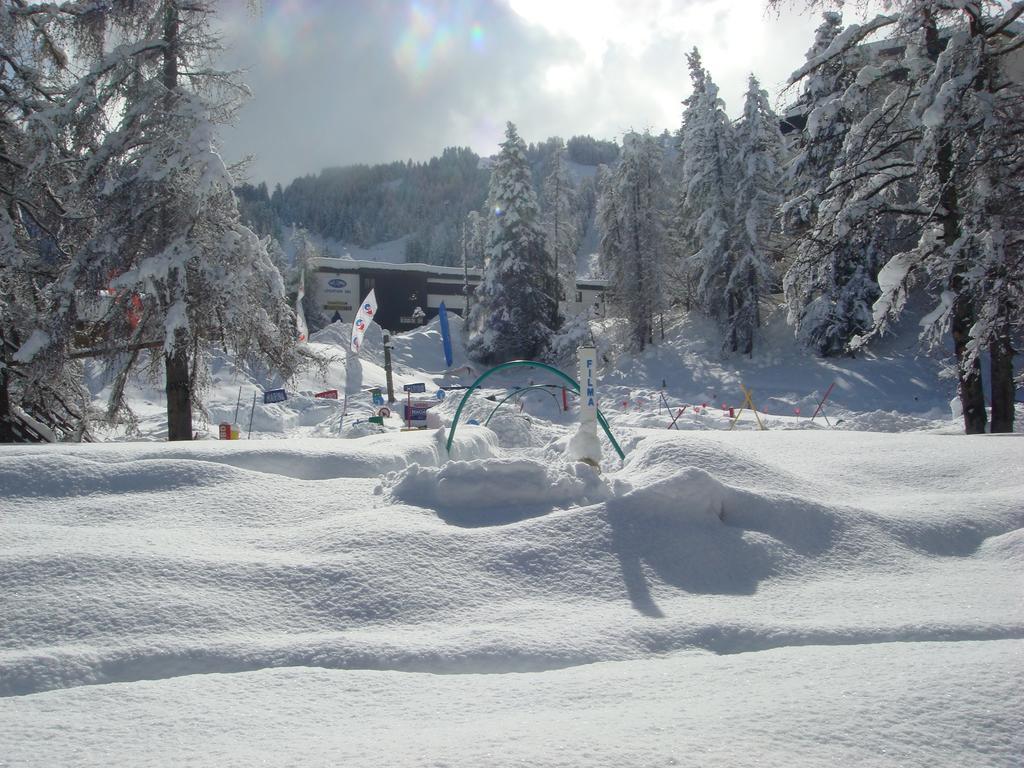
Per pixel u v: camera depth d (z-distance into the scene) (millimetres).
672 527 4812
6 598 3725
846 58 13734
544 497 5316
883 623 3625
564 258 52781
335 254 167375
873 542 4957
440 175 183000
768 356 35562
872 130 13281
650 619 3744
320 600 3936
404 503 5422
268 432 23500
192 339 13703
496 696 2736
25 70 13656
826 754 1959
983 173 11516
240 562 4230
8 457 6082
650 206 41094
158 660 3227
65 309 12602
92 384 26766
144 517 5301
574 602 4078
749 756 1934
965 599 4035
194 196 13078
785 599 4148
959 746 2020
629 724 2201
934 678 2502
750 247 35000
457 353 47156
